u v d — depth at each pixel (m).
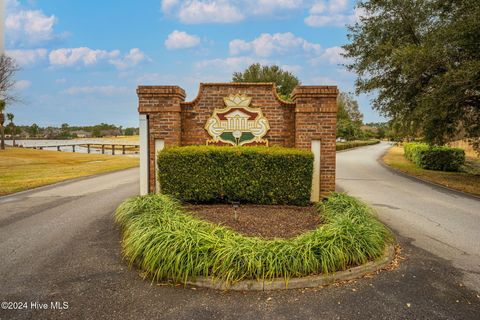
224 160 7.16
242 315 3.26
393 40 15.12
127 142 58.09
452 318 3.25
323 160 7.74
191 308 3.38
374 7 15.36
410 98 14.95
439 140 14.99
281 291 3.72
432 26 13.83
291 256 3.97
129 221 5.50
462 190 11.27
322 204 6.52
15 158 24.95
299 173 7.11
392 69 14.74
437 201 9.32
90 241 5.38
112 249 5.01
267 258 3.91
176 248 4.01
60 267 4.36
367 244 4.44
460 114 14.09
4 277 4.07
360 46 16.09
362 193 10.55
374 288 3.83
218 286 3.77
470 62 10.79
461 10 11.88
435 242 5.59
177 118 7.89
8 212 7.45
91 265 4.42
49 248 5.07
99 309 3.36
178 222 4.80
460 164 17.62
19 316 3.21
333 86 7.64
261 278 3.81
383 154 31.66
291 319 3.20
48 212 7.44
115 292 3.70
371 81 15.48
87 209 7.73
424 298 3.62
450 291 3.80
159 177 7.33
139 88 7.86
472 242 5.61
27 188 10.88
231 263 3.86
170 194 7.22
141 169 7.92
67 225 6.34
